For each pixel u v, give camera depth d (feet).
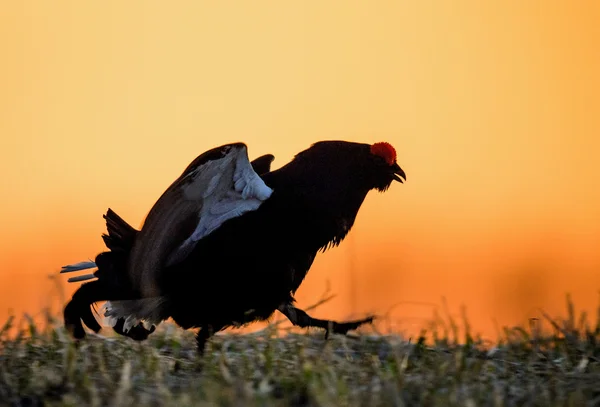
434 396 65.00
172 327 90.33
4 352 77.66
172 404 61.87
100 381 68.69
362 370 71.56
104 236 80.33
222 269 79.87
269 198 80.84
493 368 74.43
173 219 76.33
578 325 86.43
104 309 82.69
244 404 62.39
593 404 66.08
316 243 83.87
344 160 84.58
